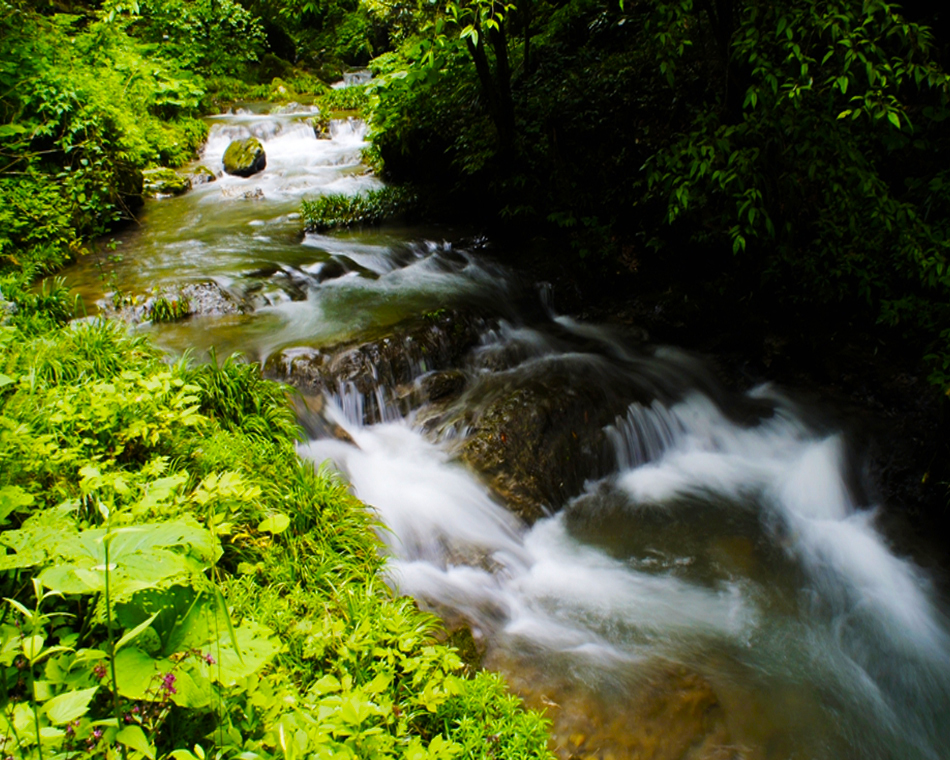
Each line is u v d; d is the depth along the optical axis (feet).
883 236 20.68
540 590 15.39
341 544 13.35
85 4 50.11
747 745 11.85
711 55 27.04
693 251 26.84
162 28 59.36
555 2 40.40
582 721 11.87
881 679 13.66
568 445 19.48
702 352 25.27
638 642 13.94
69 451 11.54
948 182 19.72
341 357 19.77
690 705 12.41
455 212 33.96
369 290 25.70
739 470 20.54
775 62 19.12
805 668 13.71
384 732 8.70
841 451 20.33
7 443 10.91
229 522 12.01
